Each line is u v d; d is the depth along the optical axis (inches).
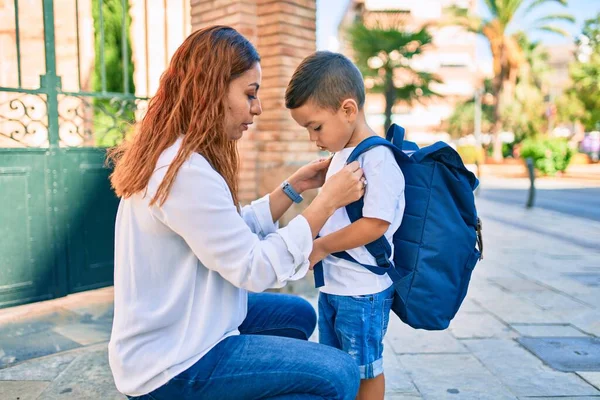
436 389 104.0
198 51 55.6
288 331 71.5
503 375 110.7
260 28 163.5
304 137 167.2
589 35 1218.0
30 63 245.4
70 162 154.5
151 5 239.0
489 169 1105.4
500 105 1267.2
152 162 53.0
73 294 169.8
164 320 54.2
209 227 52.2
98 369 112.0
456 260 66.6
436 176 67.3
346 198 59.5
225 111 56.8
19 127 232.5
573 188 677.3
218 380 53.6
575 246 270.1
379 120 1300.4
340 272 68.5
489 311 156.6
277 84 160.9
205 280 55.9
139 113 166.1
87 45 247.8
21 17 243.0
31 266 148.5
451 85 1770.4
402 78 762.2
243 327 69.7
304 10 166.4
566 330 139.4
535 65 1434.5
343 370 55.7
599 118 1244.5
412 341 131.3
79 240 157.6
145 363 53.8
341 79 64.2
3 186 142.5
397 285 68.1
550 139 918.4
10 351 121.6
